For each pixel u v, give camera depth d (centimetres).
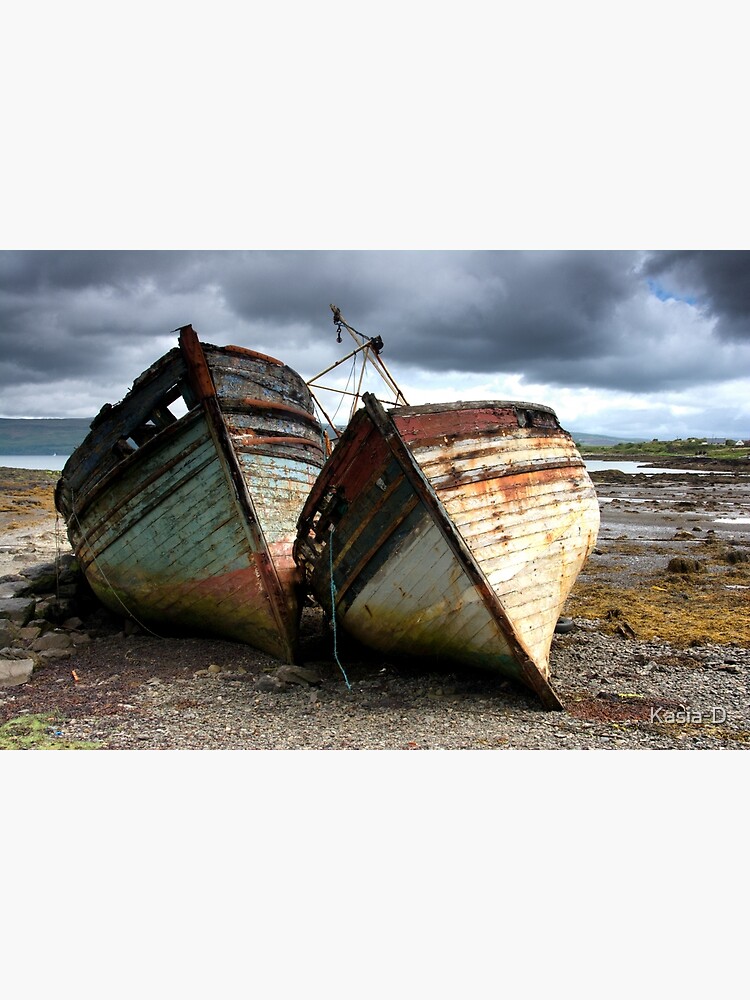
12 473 6850
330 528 1027
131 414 1130
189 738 835
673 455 11469
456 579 923
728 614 1461
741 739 823
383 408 909
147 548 1180
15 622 1316
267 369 1210
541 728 859
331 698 985
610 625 1384
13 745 810
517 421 1038
